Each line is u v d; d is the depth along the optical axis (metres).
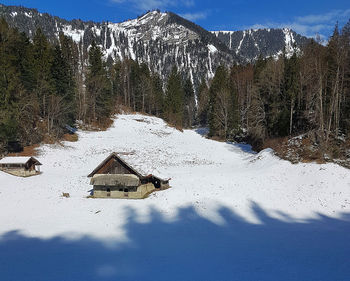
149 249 16.86
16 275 12.79
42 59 58.72
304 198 28.19
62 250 16.62
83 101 74.62
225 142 74.00
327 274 12.34
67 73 66.25
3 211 26.28
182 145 65.12
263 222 23.06
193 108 125.50
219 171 43.31
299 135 46.84
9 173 40.16
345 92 41.03
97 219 24.09
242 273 12.66
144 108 107.06
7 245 17.61
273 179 34.16
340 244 17.02
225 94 76.69
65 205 28.48
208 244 17.77
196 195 30.09
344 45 37.19
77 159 49.69
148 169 33.53
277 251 15.94
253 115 66.88
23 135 50.16
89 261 14.69
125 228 21.72
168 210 26.55
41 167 44.59
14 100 49.81
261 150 53.94
